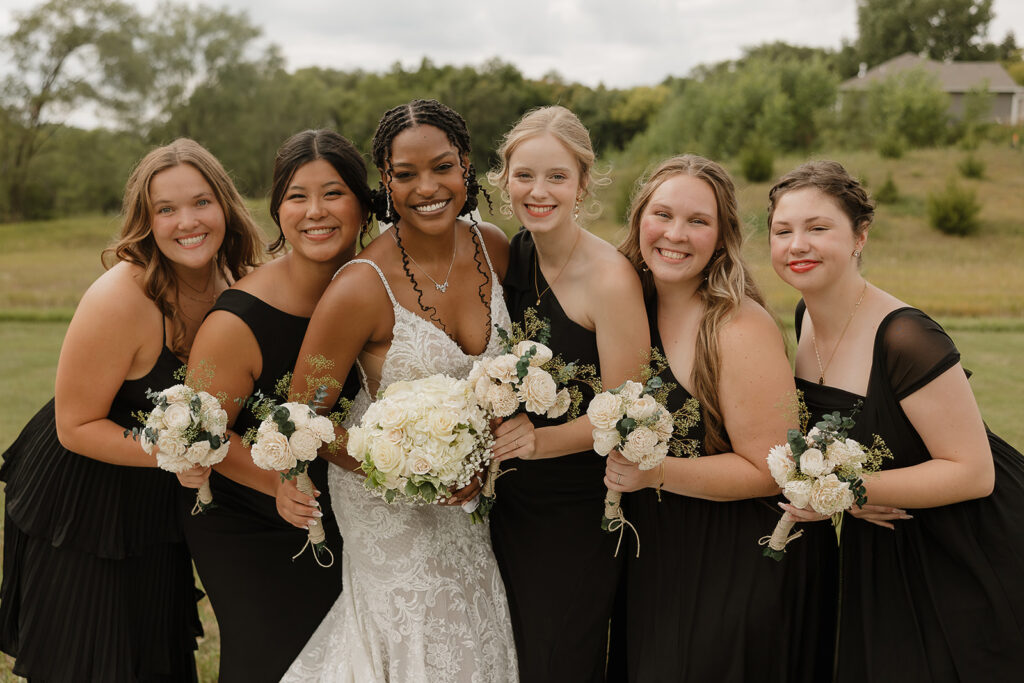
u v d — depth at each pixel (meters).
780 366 2.56
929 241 21.14
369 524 2.91
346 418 2.98
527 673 2.99
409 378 2.82
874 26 77.12
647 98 64.38
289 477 2.51
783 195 2.58
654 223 2.60
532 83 66.81
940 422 2.41
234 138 47.59
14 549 3.07
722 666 2.60
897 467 2.51
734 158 38.44
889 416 2.48
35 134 45.62
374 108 55.72
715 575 2.64
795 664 2.64
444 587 2.90
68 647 2.90
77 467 2.89
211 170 2.89
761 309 2.65
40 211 45.69
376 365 2.86
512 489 3.05
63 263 25.31
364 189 2.81
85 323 2.78
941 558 2.48
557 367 2.73
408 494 2.54
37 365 10.04
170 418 2.40
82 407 2.81
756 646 2.59
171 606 3.17
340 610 3.00
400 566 2.88
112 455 2.78
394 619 2.87
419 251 2.81
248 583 2.95
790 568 2.60
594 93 67.62
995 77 58.34
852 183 2.53
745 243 2.72
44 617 2.91
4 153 45.47
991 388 7.89
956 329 11.37
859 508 2.40
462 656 2.88
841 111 39.97
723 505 2.67
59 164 45.62
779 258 2.58
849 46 78.50
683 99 43.88
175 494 3.06
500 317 2.91
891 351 2.46
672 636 2.67
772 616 2.58
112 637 2.95
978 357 9.42
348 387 2.95
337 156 2.73
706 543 2.67
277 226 2.90
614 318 2.74
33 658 2.91
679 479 2.55
